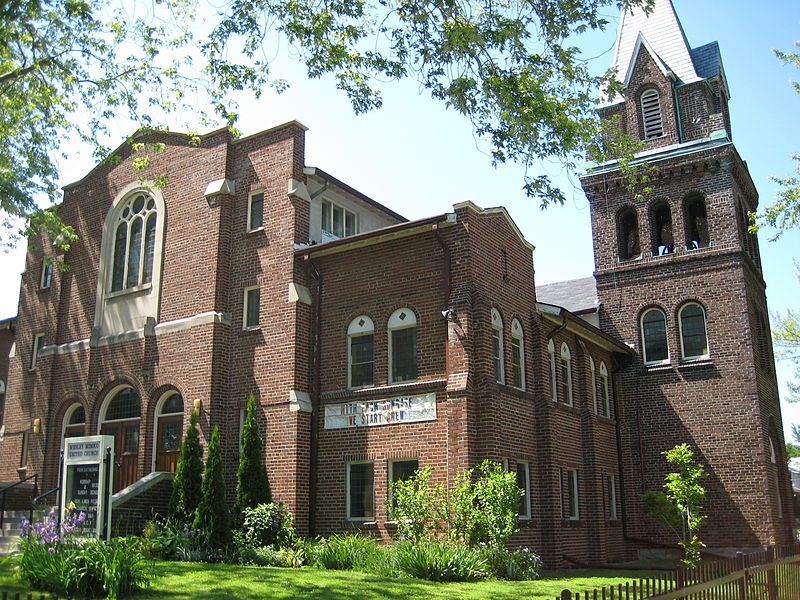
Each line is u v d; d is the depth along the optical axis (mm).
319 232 24672
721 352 29234
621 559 27422
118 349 25547
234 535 19281
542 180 14602
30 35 17672
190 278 24562
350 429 21406
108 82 19328
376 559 17062
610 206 32688
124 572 12617
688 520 24359
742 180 32219
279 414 22047
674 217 31344
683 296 30391
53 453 26516
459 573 16281
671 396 29719
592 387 27172
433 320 20828
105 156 21578
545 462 22297
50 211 26266
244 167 24938
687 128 32219
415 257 21547
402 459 20406
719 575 11234
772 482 28703
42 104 20188
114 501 20406
